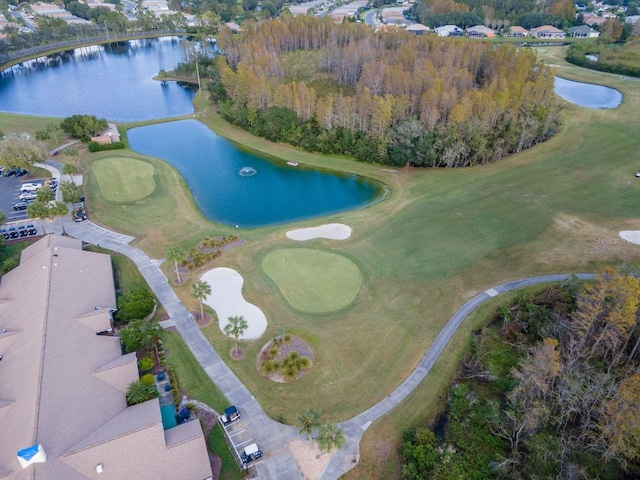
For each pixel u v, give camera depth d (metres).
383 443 41.50
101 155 104.44
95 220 76.75
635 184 88.31
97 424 38.66
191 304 58.09
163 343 51.72
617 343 47.34
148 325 50.44
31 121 123.50
